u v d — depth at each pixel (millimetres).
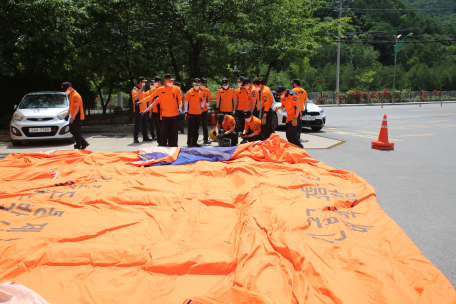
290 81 44344
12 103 13195
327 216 3850
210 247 3135
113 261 2867
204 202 4363
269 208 3951
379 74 69062
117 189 4938
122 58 12961
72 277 2684
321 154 8414
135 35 13797
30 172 5691
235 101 10031
